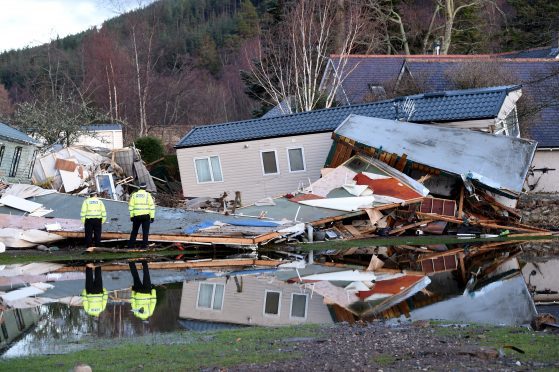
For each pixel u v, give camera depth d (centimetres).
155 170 5069
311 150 4022
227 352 1252
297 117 4134
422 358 1142
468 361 1115
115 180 4497
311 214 3222
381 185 3391
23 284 2172
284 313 1709
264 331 1454
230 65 9625
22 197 3350
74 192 4188
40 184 4281
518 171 3409
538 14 6228
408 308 1755
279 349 1260
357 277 2258
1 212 3128
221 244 2867
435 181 3531
